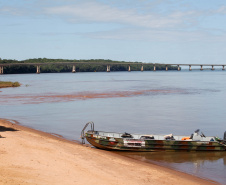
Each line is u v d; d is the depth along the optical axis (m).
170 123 42.38
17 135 26.95
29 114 48.44
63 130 35.69
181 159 24.48
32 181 14.92
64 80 170.88
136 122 42.69
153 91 93.75
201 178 19.77
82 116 47.06
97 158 21.75
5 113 49.19
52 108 56.03
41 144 23.70
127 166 20.61
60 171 17.22
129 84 129.88
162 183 17.42
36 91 93.88
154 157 24.92
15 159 18.73
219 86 118.50
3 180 14.47
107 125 40.09
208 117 47.62
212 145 26.59
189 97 77.62
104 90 96.81
